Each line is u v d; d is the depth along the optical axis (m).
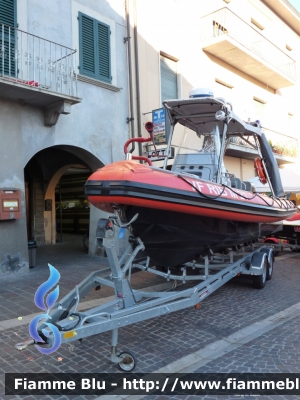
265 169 8.02
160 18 11.96
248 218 6.29
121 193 4.11
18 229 8.11
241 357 4.17
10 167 7.98
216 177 6.32
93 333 3.54
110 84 9.99
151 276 8.27
